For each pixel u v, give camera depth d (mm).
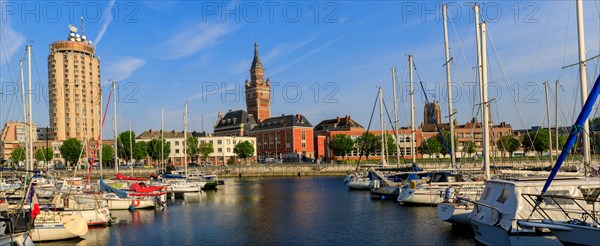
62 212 30359
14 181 51750
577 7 29141
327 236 30719
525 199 22234
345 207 45500
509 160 92375
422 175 54219
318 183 83688
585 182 22750
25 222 23469
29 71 50156
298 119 166375
